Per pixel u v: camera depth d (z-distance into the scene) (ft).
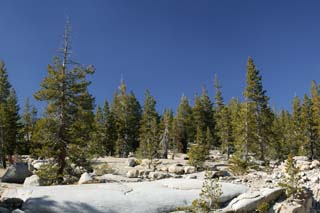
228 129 210.79
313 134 201.36
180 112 241.55
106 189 59.36
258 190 61.93
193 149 132.57
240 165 95.91
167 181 65.10
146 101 246.47
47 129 97.40
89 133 103.60
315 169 80.43
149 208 55.16
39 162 127.24
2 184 84.02
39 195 55.26
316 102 203.00
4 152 166.09
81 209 52.49
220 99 263.29
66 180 90.48
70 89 100.58
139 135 233.76
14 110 187.52
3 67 217.97
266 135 175.94
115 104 261.85
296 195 59.57
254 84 177.99
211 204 54.70
